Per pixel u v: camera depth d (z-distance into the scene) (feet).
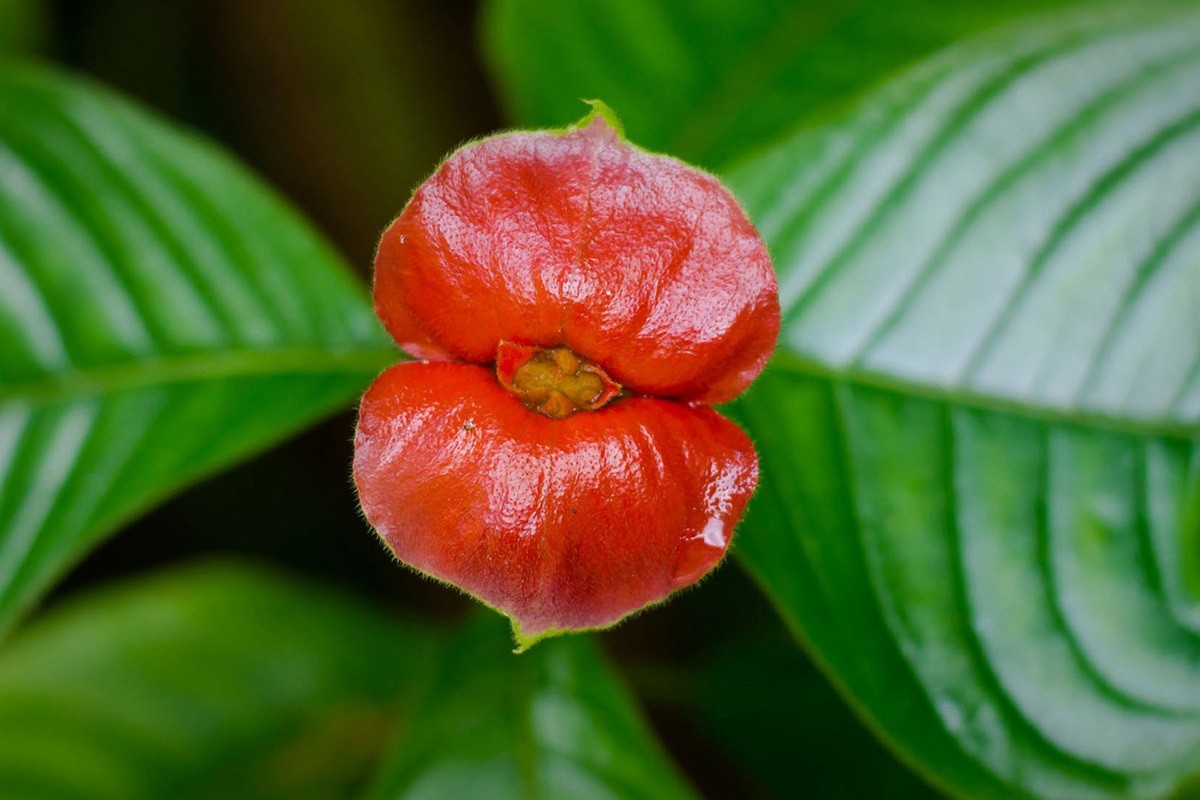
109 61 2.46
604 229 1.43
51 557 1.67
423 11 2.56
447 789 1.72
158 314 1.74
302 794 1.94
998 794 1.60
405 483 1.43
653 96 1.93
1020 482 1.65
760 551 1.62
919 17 1.90
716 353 1.45
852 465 1.65
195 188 1.77
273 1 2.47
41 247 1.73
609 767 1.72
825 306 1.67
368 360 1.77
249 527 2.40
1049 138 1.66
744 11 1.92
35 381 1.71
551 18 1.92
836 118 1.67
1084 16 1.68
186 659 2.00
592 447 1.44
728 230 1.43
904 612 1.62
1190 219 1.66
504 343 1.45
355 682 2.07
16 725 1.90
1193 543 1.63
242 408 1.73
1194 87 1.66
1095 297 1.66
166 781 1.90
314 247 1.78
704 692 1.99
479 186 1.43
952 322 1.67
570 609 1.44
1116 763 1.61
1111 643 1.62
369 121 2.45
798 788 1.88
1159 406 1.65
